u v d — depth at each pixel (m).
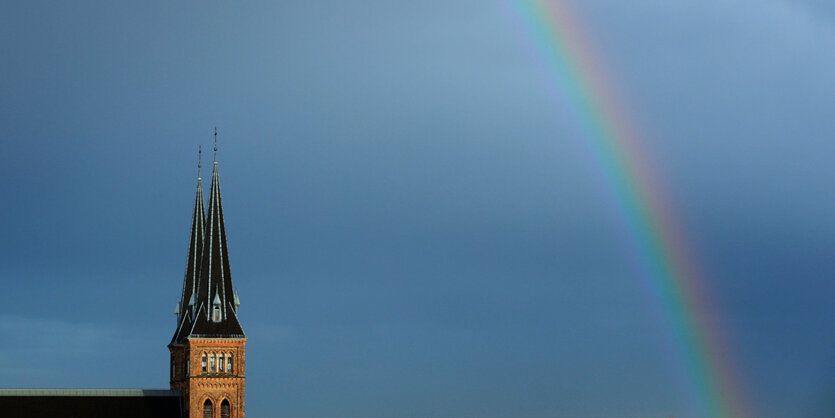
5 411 148.88
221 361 158.75
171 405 159.00
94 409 153.75
